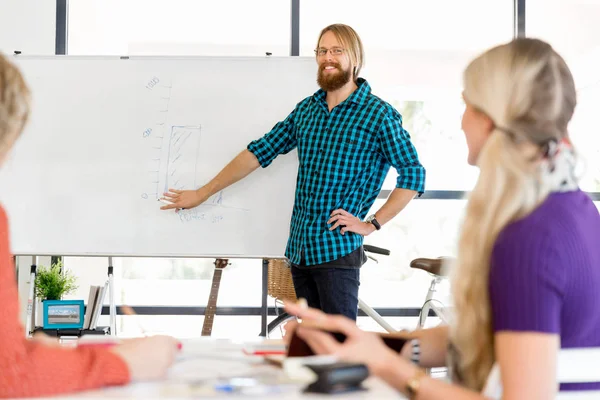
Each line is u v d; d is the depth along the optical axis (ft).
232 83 10.87
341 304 8.98
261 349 4.04
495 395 3.12
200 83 10.88
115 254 10.66
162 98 10.86
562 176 3.12
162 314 13.97
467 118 3.45
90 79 10.85
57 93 10.83
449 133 14.16
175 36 13.41
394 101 14.05
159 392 2.98
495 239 3.03
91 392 3.00
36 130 10.78
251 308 13.97
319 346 3.28
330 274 8.98
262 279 12.90
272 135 10.01
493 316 3.00
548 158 3.14
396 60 13.75
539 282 2.83
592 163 14.19
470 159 3.59
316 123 9.29
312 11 13.50
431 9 13.76
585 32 13.88
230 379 3.19
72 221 10.70
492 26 13.84
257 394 2.93
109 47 13.35
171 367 3.53
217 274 11.51
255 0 13.41
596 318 3.08
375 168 9.23
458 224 3.40
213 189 10.31
